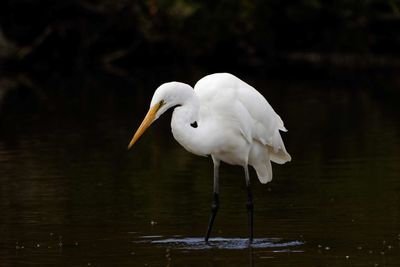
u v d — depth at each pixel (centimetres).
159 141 1689
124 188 1241
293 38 3456
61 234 990
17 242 956
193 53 3353
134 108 2167
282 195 1179
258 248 916
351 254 878
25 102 2333
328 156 1464
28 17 3241
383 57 3362
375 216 1040
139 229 1009
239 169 1387
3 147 1623
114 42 3309
